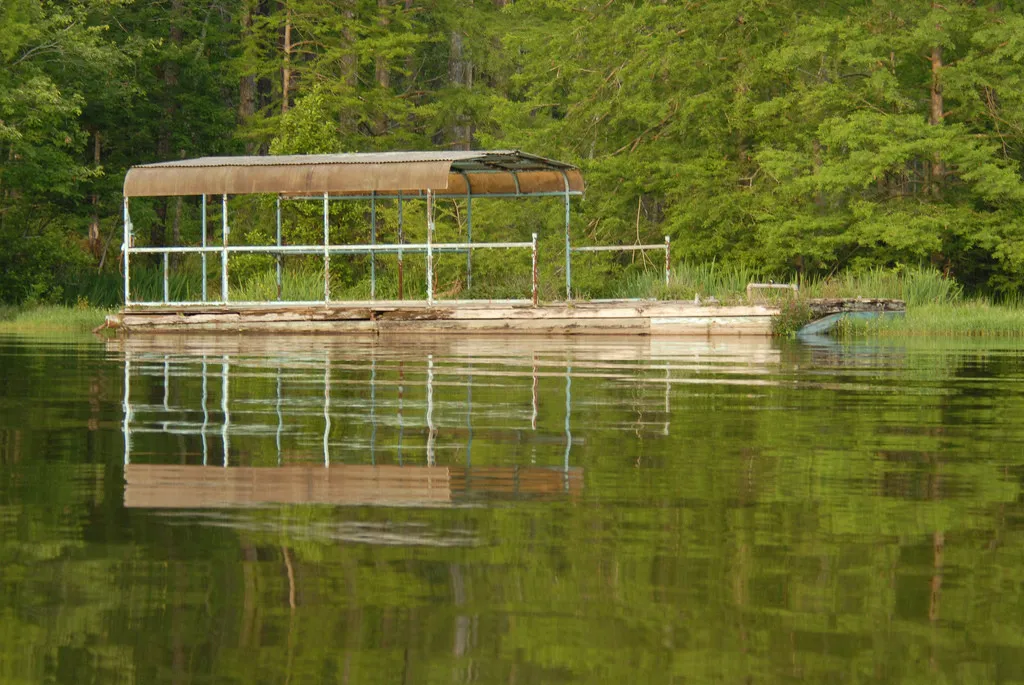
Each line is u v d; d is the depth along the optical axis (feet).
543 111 225.35
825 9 188.85
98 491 34.58
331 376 75.61
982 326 138.21
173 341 121.29
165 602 23.13
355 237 178.60
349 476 37.11
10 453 42.01
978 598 23.40
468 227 154.61
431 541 28.04
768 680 19.12
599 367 83.05
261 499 33.30
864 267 178.40
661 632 21.33
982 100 176.24
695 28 188.85
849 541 28.14
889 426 50.08
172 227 266.98
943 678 19.19
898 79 182.29
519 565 25.73
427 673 19.39
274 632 21.31
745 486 35.45
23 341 121.90
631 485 35.50
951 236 178.70
